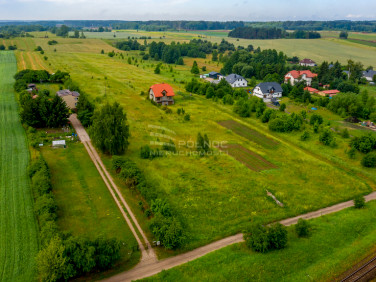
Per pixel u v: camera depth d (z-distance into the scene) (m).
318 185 47.16
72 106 76.06
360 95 89.31
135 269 29.98
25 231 34.12
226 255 31.48
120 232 35.22
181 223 36.88
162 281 28.06
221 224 37.12
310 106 88.25
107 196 42.25
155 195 40.09
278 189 45.56
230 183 46.97
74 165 50.22
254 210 40.28
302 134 67.00
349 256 31.55
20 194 40.88
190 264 30.22
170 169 50.62
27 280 27.83
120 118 53.94
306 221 36.53
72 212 38.22
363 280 28.73
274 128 70.12
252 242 32.66
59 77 101.62
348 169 53.09
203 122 74.75
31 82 98.44
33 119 63.03
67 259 27.92
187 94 101.06
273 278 28.47
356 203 40.84
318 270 29.50
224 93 98.12
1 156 51.28
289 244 33.50
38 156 51.94
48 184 41.38
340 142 62.59
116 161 48.00
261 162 54.75
